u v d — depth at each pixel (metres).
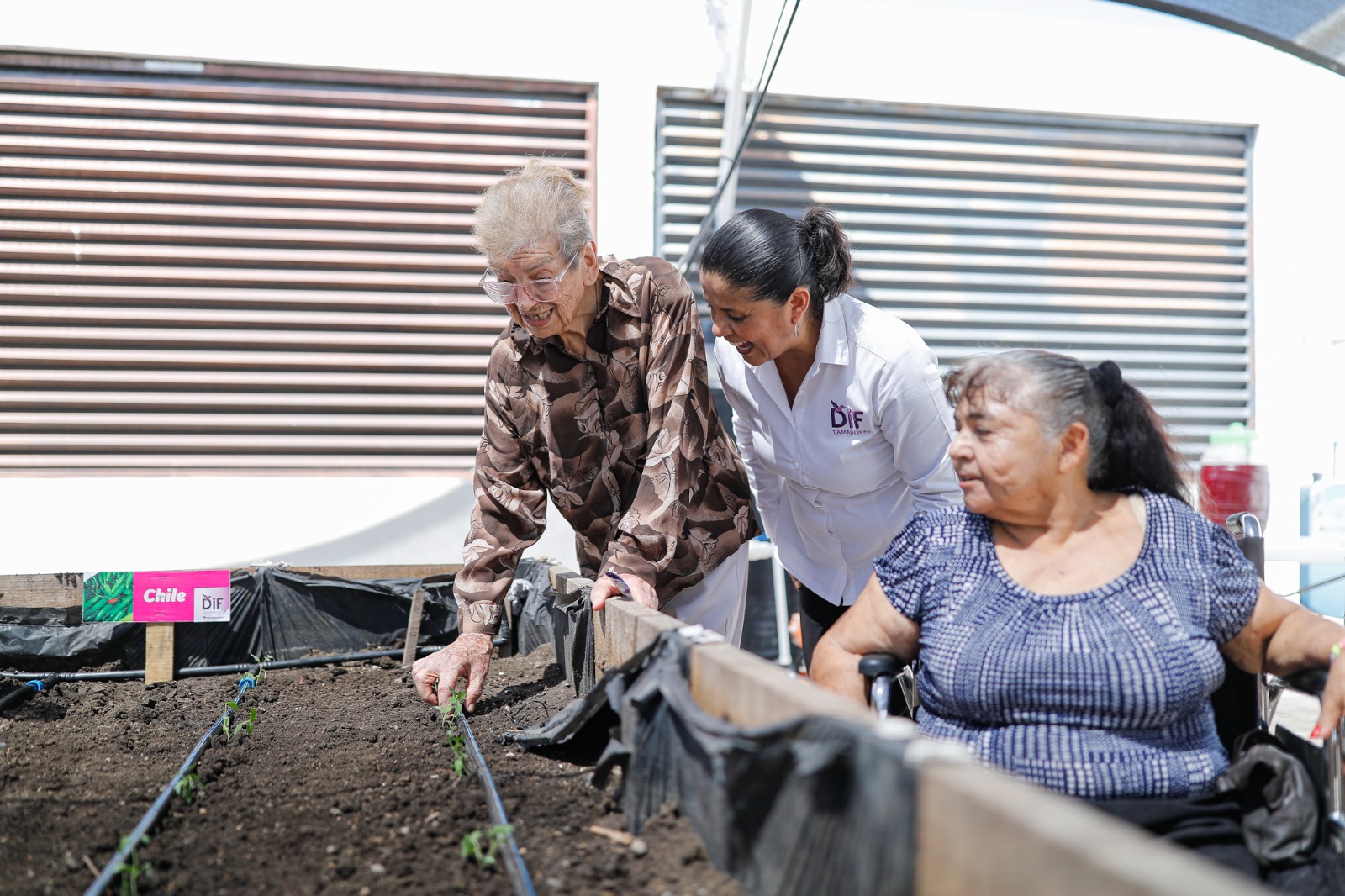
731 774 1.41
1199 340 6.21
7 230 5.12
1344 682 1.65
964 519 1.98
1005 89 5.91
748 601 4.94
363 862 1.72
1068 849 0.83
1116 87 6.02
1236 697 1.94
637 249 5.64
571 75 5.52
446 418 5.57
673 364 2.51
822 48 5.72
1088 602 1.79
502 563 2.74
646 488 2.46
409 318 5.52
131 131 5.21
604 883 1.54
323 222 5.42
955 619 1.87
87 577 3.62
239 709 3.12
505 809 1.94
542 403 2.60
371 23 5.35
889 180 5.88
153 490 5.18
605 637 2.42
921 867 1.05
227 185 5.33
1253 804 1.69
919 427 2.62
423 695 2.57
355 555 5.38
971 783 0.99
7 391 5.17
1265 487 3.33
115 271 5.23
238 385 5.36
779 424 2.84
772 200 5.76
